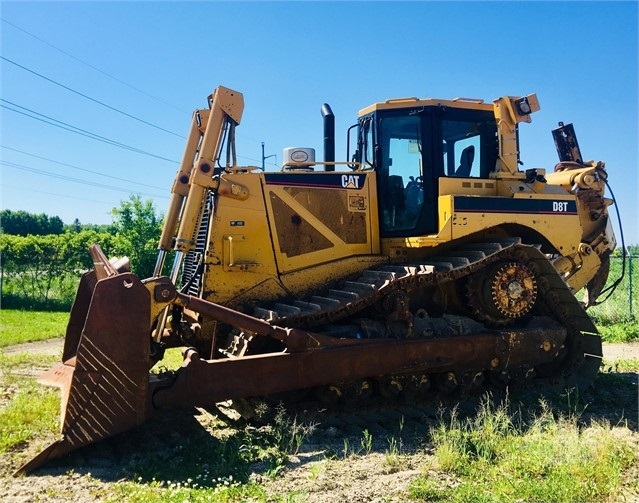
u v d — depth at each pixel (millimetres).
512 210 6512
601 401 6785
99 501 3969
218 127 6141
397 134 6820
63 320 14617
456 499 4027
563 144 8773
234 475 4461
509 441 5195
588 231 8203
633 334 11734
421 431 5664
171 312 6246
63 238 18594
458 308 6914
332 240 6551
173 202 6602
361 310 6457
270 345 5836
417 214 6777
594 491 4184
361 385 5980
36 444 5039
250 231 6195
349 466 4680
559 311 7133
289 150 7102
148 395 4902
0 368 8188
